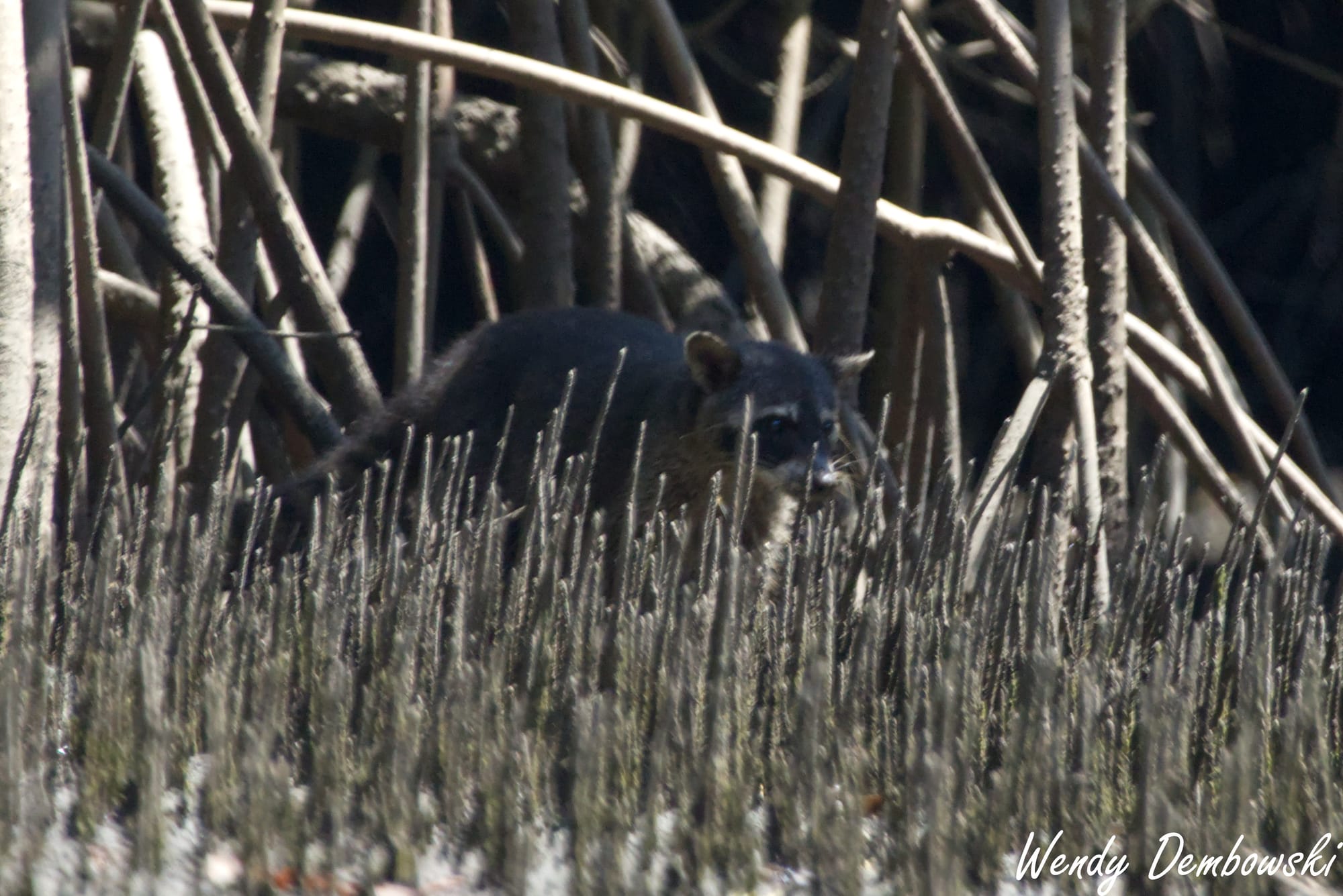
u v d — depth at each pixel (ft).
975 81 75.20
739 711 22.34
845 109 81.25
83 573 25.39
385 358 78.28
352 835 20.29
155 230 37.50
